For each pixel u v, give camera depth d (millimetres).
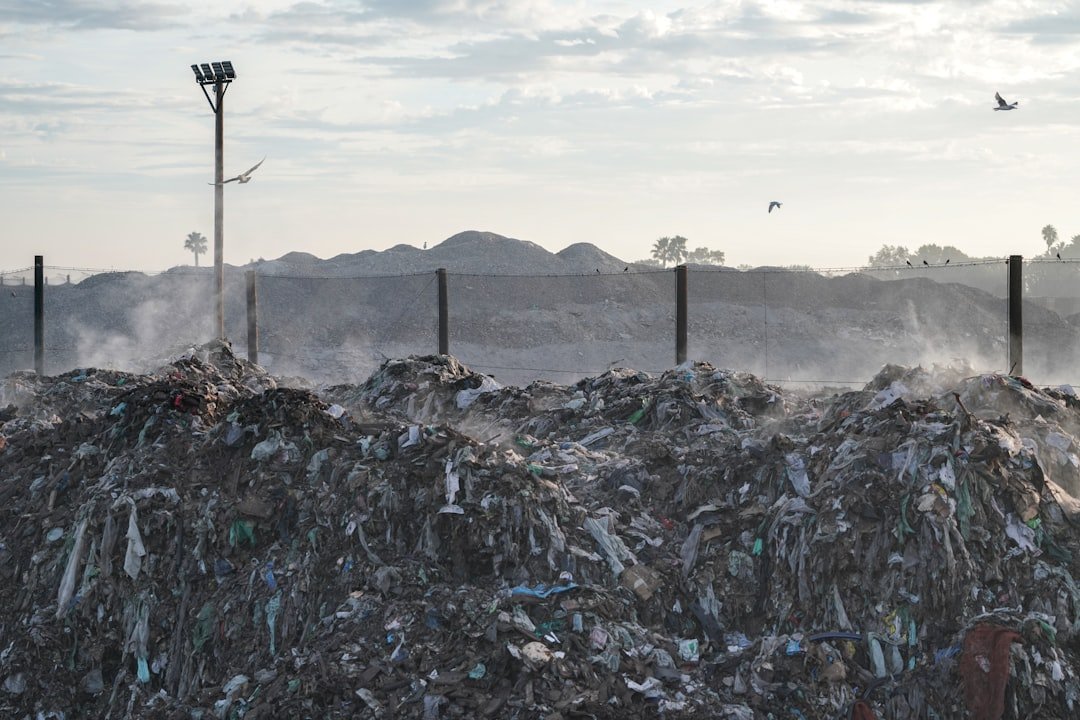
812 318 79188
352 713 10758
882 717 10969
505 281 84812
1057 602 11539
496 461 13719
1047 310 79812
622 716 10586
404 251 104250
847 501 12391
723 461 14562
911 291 82562
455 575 12555
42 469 15148
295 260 103438
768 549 12703
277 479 13914
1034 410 16547
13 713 12273
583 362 69250
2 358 66000
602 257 102812
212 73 38219
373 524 13023
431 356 25125
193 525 13406
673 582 12625
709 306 81688
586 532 13141
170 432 15008
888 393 17281
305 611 12430
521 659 10961
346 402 23578
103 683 12547
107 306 77875
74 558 13164
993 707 10641
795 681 11156
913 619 11586
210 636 12453
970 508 12125
